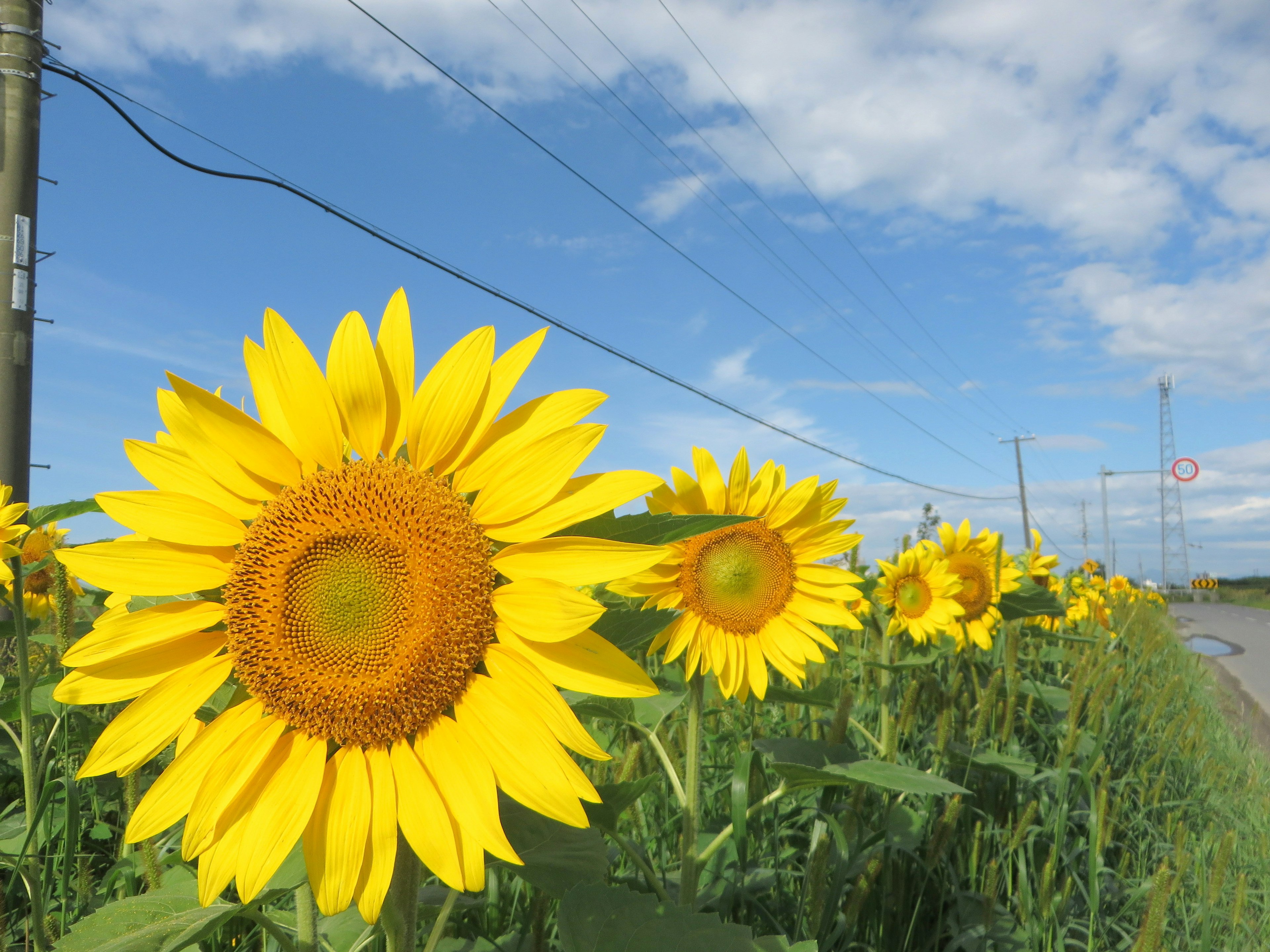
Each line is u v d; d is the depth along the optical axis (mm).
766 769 3439
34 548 4312
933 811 3795
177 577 1663
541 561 1522
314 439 1693
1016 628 4918
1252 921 4215
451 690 1540
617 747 3826
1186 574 79438
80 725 3350
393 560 1592
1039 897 3311
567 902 2008
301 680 1575
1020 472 61906
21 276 8891
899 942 3410
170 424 1683
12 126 8898
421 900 2525
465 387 1645
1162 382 82750
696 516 1570
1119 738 6188
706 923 1953
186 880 2328
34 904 2225
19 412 8812
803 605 3652
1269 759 8109
